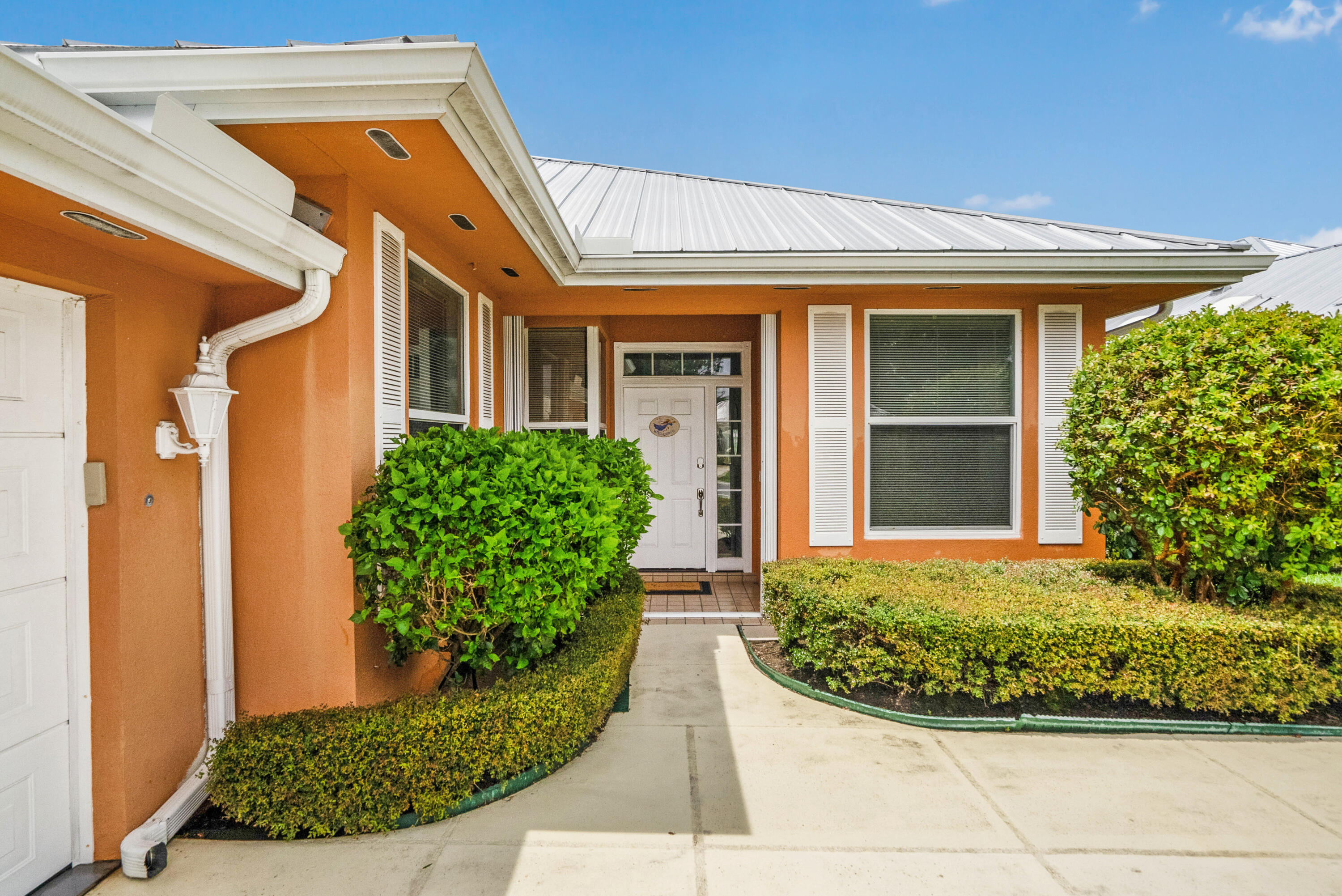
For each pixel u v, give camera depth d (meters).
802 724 3.18
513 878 2.03
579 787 2.57
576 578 2.53
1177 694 3.13
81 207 1.61
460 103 2.03
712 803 2.46
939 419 4.73
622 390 6.52
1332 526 3.00
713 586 6.02
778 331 4.89
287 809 2.22
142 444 2.16
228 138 1.92
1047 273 4.20
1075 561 4.32
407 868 2.07
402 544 2.29
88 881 2.00
